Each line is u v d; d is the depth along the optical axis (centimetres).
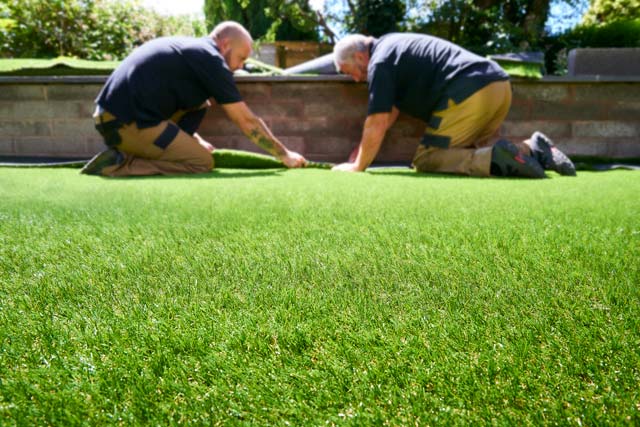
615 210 187
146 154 380
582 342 69
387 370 62
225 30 419
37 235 142
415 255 117
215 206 199
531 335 71
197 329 76
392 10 864
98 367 64
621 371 60
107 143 378
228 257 117
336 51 449
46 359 66
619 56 538
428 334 73
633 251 119
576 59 547
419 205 202
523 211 185
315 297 89
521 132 506
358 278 100
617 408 52
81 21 720
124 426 51
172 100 391
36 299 89
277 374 62
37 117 520
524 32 832
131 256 119
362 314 81
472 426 50
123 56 768
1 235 142
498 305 84
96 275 104
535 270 104
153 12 862
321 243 131
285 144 519
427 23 851
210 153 404
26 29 689
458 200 219
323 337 72
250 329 75
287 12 995
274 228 152
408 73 401
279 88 509
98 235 143
